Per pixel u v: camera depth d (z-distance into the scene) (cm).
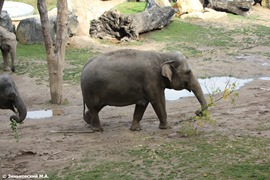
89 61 1058
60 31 1534
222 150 867
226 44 2558
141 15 2645
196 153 859
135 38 2600
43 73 1942
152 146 930
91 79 1026
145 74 1016
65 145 992
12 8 2831
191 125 1094
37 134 1123
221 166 776
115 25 2581
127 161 845
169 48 2453
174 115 1276
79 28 2545
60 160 884
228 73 1953
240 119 1144
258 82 1791
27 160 892
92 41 2500
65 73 1930
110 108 1450
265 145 890
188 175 750
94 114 1073
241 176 727
